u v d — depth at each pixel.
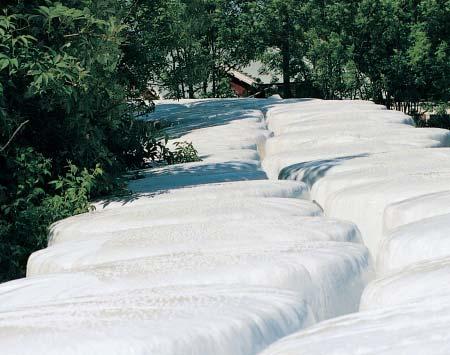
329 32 37.22
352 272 6.64
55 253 7.49
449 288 5.25
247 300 5.29
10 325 4.83
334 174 11.02
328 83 37.38
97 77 10.73
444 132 14.95
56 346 4.52
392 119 17.75
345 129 15.93
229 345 4.75
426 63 34.44
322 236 7.33
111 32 10.27
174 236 7.29
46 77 9.19
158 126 15.76
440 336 3.88
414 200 8.55
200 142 15.98
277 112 20.70
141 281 6.07
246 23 41.72
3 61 8.88
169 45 17.42
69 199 9.95
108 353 4.48
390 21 35.75
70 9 9.56
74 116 10.72
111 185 10.52
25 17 9.86
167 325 4.75
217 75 43.56
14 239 9.58
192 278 6.08
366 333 4.07
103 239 7.56
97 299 5.40
